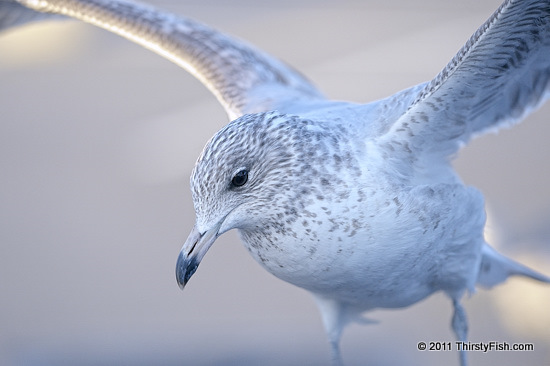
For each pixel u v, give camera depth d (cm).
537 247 1313
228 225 853
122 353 1405
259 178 848
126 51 3509
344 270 877
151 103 2947
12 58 3478
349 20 3691
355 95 2853
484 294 1342
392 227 866
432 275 948
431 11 3703
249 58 1199
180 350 1388
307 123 864
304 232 850
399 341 1369
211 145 849
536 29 856
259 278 1817
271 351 1329
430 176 900
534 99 941
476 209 941
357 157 862
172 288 1811
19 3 1241
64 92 3119
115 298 1784
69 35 3562
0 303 1780
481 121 934
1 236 2086
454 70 839
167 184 2275
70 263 1952
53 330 1634
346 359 1299
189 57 1196
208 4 3944
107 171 2400
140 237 2048
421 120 867
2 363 1452
